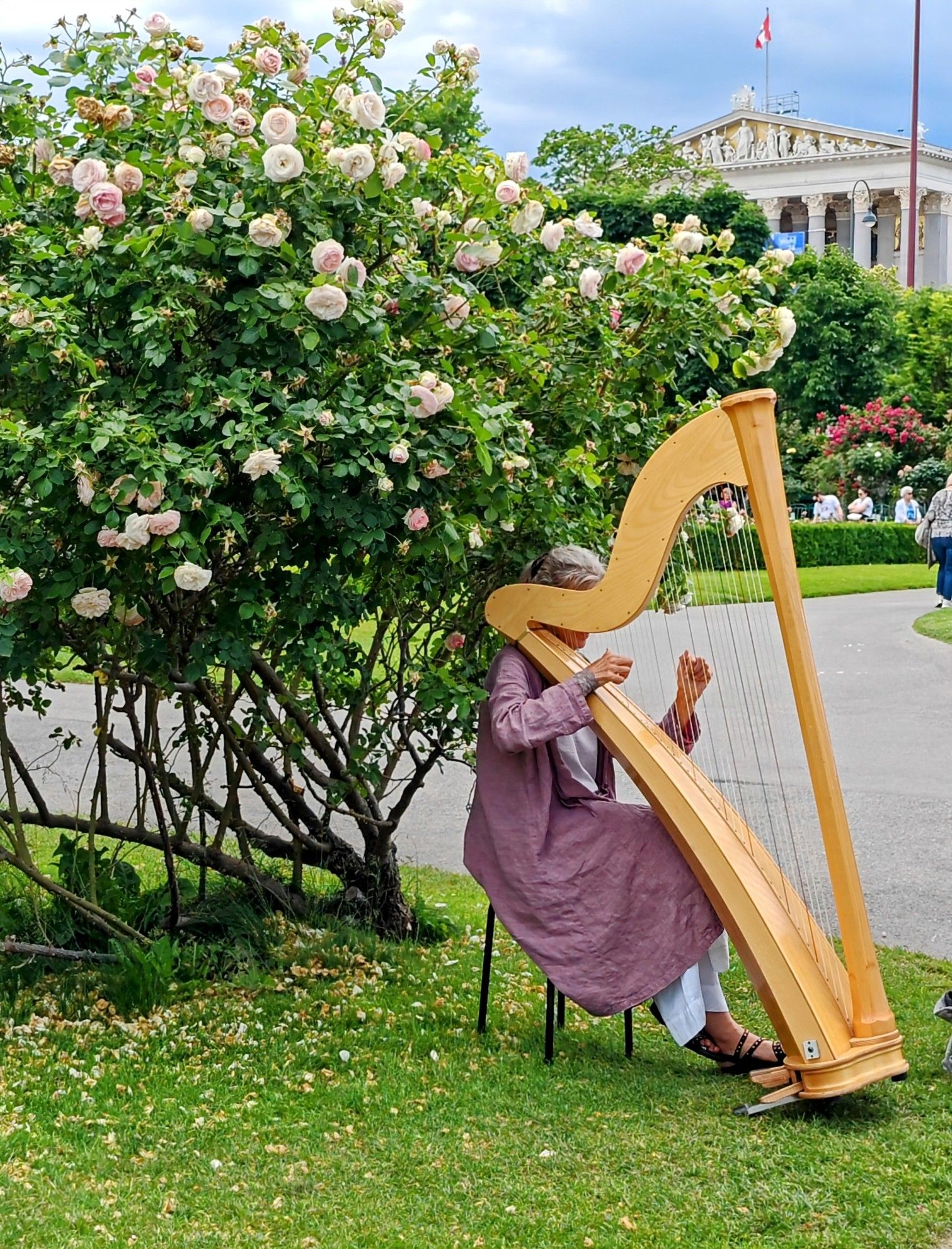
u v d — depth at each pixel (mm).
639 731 3857
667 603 4430
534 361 4574
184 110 4031
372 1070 3867
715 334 4902
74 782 8062
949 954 5070
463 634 4832
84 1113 3502
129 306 3922
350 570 4148
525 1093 3686
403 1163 3217
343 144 4129
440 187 4570
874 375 39750
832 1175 3127
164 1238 2836
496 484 4129
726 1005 4031
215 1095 3648
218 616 4055
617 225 35469
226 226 3891
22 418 3863
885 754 8852
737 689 11078
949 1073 3785
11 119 4258
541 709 3871
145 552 3828
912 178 50469
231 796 5062
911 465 35562
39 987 4508
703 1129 3418
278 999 4449
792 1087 3502
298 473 3764
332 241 3781
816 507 32469
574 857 3916
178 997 4434
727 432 3619
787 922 3613
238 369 3818
